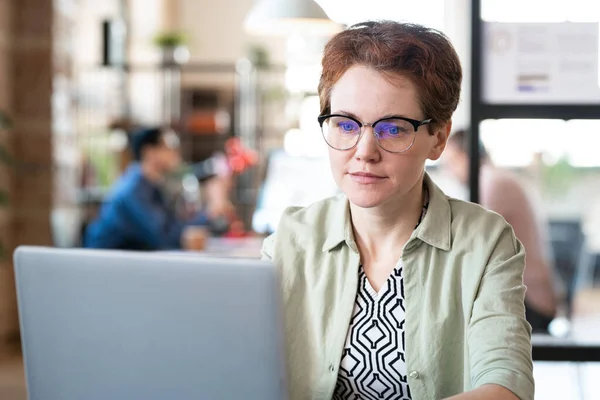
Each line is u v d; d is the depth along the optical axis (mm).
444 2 5609
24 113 6188
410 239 1572
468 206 1636
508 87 3213
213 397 1189
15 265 1294
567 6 3199
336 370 1572
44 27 6180
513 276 1543
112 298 1227
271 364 1151
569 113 3209
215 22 11094
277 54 10805
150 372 1221
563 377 3715
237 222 6293
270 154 5887
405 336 1547
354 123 1502
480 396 1308
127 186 6031
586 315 3762
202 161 9352
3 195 5488
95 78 8234
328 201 1718
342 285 1611
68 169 6582
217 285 1156
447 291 1553
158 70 8758
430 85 1494
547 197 3865
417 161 1516
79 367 1271
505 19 3213
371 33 1515
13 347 5949
